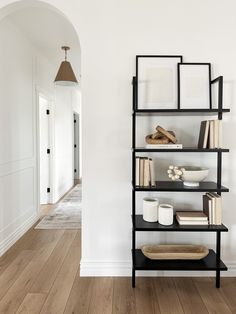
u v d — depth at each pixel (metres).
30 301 2.00
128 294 2.10
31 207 3.80
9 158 3.05
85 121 2.33
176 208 2.41
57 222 3.90
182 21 2.29
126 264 2.39
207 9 2.28
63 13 2.30
